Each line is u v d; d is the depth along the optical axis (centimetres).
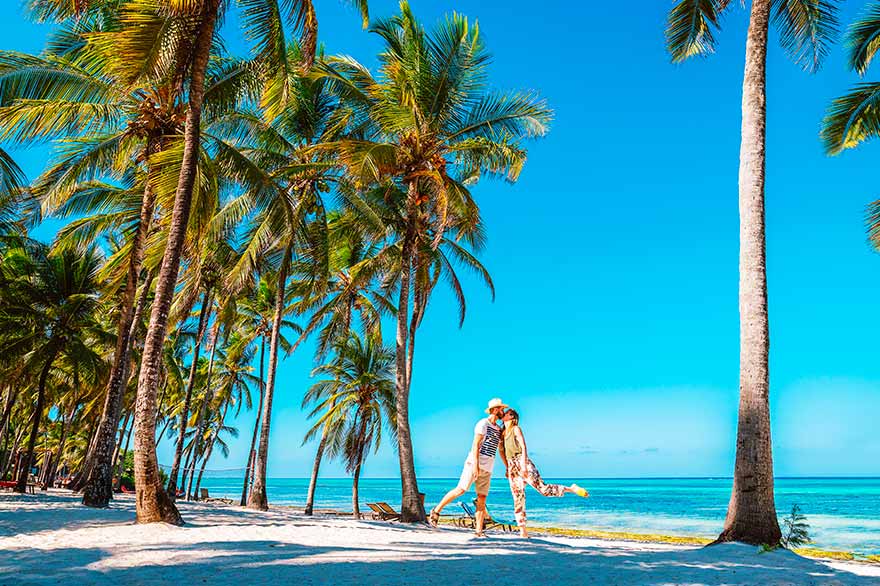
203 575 520
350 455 2766
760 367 917
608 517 4025
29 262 2367
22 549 663
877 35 1432
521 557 693
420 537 938
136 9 1151
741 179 1004
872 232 1424
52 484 4200
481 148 1800
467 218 1861
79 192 1803
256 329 3183
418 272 1892
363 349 2812
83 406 4197
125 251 1823
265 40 1263
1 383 2644
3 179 1262
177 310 2259
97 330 2531
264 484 2170
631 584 536
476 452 907
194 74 1144
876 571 670
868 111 1435
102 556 622
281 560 615
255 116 1992
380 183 1881
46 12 1363
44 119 1357
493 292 2311
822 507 5553
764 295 942
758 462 887
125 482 4534
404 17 1794
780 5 1256
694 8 1266
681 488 14800
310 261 2258
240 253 2369
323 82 2083
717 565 661
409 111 1705
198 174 1330
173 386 3738
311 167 1775
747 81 1032
